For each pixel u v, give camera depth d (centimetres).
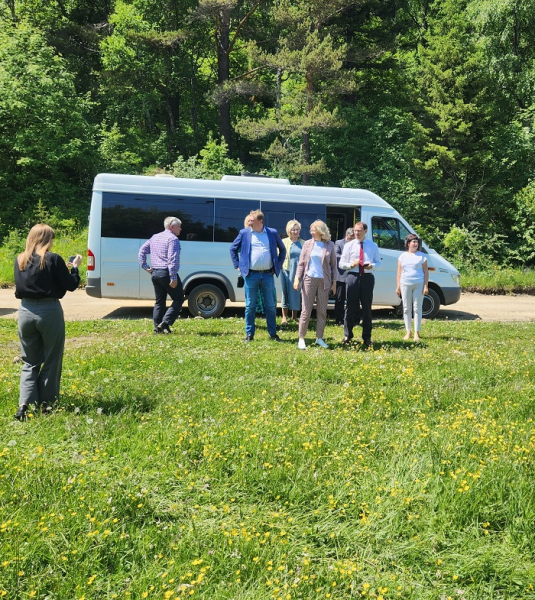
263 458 469
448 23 2959
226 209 1388
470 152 2792
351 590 314
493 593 320
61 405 591
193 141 3709
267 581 312
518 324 1345
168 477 443
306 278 963
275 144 2858
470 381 743
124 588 316
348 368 800
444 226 2794
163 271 1060
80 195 2791
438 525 379
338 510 396
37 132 2642
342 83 2747
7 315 1316
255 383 721
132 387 682
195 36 3450
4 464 439
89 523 362
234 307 1630
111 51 3375
